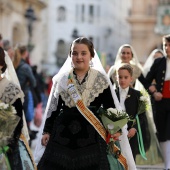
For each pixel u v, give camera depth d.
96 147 12.02
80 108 12.03
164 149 18.17
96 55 12.87
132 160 12.62
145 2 122.75
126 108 15.79
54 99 12.39
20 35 69.38
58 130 12.09
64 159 11.95
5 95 11.51
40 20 76.06
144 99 15.84
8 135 11.27
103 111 12.20
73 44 12.29
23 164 11.68
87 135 12.02
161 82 18.25
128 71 15.90
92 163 11.93
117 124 12.15
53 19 148.38
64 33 150.00
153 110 18.20
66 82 12.23
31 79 22.69
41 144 12.50
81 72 12.32
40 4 74.44
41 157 12.30
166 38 18.27
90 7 155.75
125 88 15.96
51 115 12.48
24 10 69.06
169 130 17.95
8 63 13.40
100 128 12.09
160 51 24.09
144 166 19.61
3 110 11.12
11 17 65.44
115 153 12.32
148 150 18.00
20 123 11.48
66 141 12.01
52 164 12.02
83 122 12.09
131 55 19.02
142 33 122.38
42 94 30.59
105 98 12.41
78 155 11.95
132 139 16.14
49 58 143.38
